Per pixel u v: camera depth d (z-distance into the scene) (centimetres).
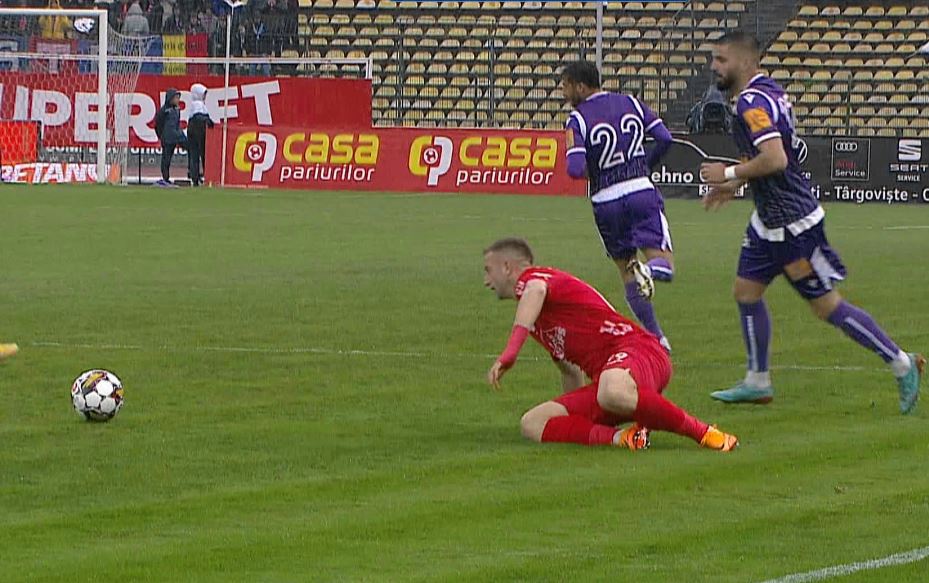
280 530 1845
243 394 2825
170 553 1739
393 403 2741
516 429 2506
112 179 11012
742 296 2745
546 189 10000
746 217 8275
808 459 2267
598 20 10900
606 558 1723
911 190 9469
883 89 12388
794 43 12650
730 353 3353
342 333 3612
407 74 12781
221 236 6494
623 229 3519
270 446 2350
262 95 11419
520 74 12669
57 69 11675
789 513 1931
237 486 2080
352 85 11381
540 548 1769
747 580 1634
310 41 12794
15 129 10781
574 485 2086
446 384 2944
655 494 2034
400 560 1716
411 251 5838
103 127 10719
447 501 1997
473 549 1762
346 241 6291
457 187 10169
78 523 1877
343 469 2191
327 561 1711
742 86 2736
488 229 7012
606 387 2311
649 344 2394
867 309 4162
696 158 9638
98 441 2375
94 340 3475
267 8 12550
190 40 12244
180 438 2406
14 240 6209
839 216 8294
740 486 2086
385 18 13000
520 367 3147
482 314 3962
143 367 3112
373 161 10300
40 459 2239
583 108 3528
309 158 10425
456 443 2386
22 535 1817
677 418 2334
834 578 1642
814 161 9588
